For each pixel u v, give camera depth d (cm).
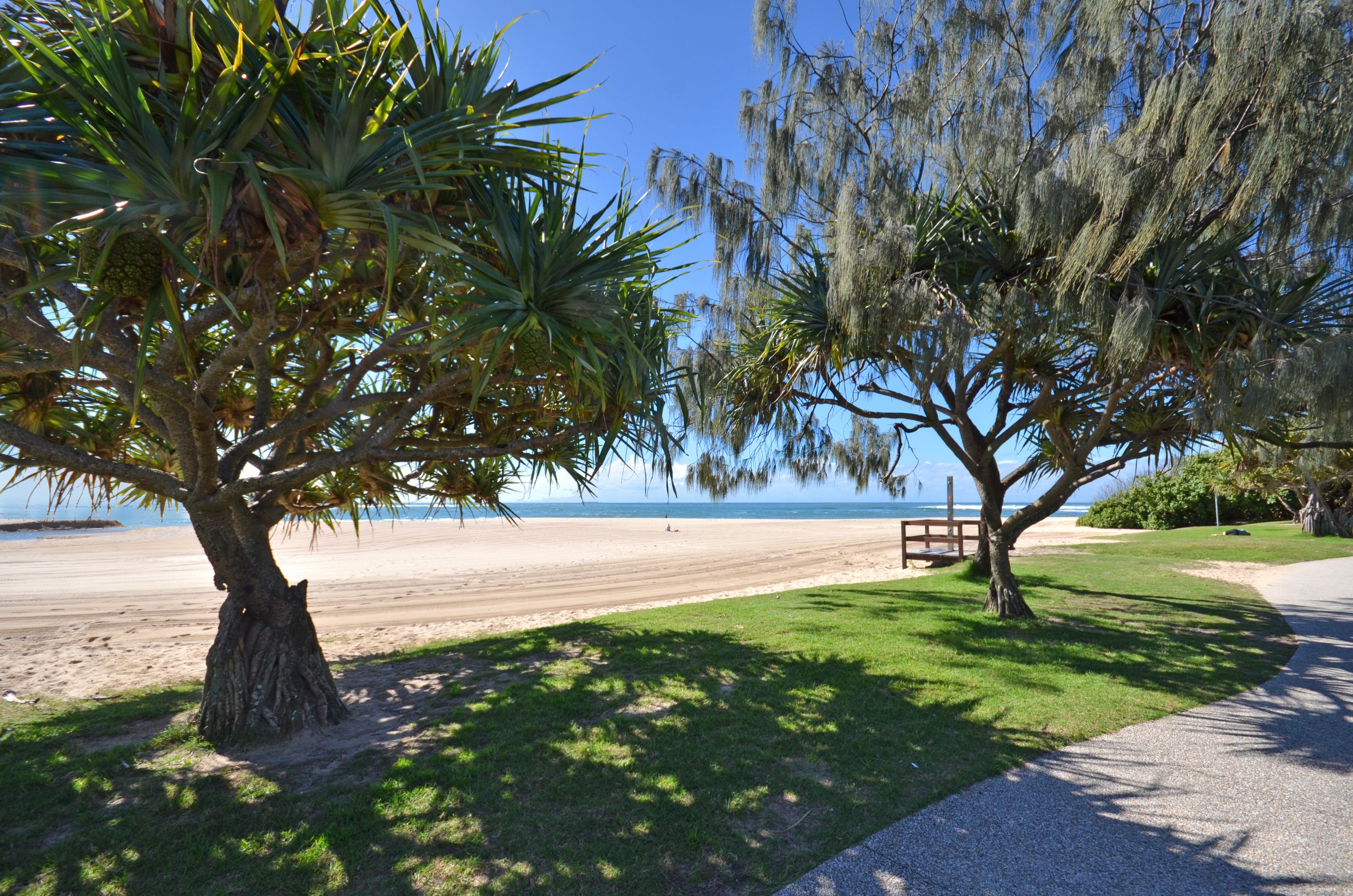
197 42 279
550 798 328
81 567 1703
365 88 270
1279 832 292
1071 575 1165
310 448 567
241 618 432
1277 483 2123
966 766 362
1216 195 488
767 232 759
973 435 830
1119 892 248
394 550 2214
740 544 2388
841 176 711
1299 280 536
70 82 238
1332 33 397
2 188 231
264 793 340
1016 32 637
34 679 635
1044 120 628
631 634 697
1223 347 499
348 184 283
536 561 1806
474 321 304
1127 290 518
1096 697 480
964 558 1345
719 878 261
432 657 639
